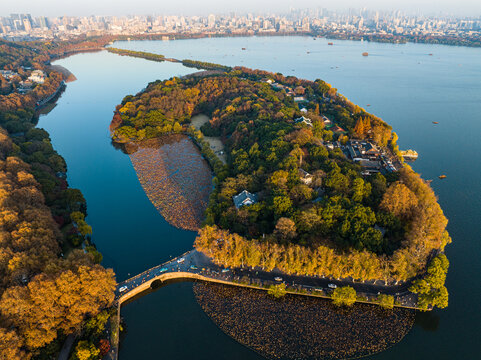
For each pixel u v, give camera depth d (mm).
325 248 173125
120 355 149750
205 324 162625
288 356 146250
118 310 166375
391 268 170250
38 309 134125
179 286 185625
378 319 162625
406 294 172500
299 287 175375
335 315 164250
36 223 182000
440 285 167750
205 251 192500
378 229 198250
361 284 177750
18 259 153750
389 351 150125
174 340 155750
